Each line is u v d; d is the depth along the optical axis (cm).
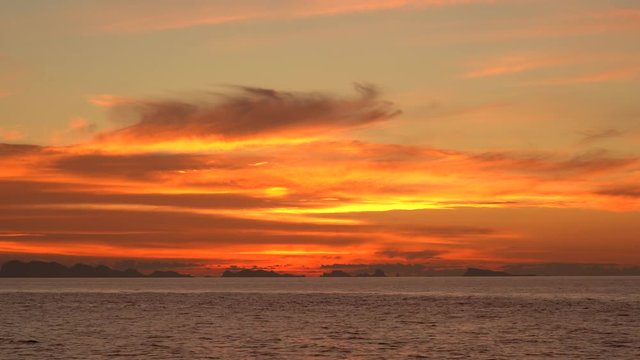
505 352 6312
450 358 5944
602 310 11788
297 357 5975
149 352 6244
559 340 7200
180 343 6906
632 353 6244
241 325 8925
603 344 6856
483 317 10294
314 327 8638
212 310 11988
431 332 8025
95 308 12544
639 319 9781
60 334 7750
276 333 7894
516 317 10275
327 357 5981
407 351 6366
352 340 7200
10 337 7412
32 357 5941
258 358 5903
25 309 12219
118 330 8206
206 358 5897
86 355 6056
